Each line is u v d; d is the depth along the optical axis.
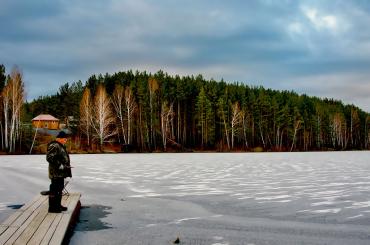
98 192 14.90
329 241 7.73
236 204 12.22
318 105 117.62
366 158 44.12
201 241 7.71
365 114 138.00
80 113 76.81
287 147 99.12
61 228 6.94
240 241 7.72
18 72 61.12
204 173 23.09
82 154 59.50
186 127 95.88
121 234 8.19
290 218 10.09
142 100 83.62
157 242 7.57
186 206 11.81
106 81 100.25
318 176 21.22
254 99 99.25
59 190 8.45
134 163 32.88
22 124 65.56
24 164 30.42
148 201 12.80
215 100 95.94
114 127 81.81
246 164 31.80
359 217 10.17
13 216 7.99
